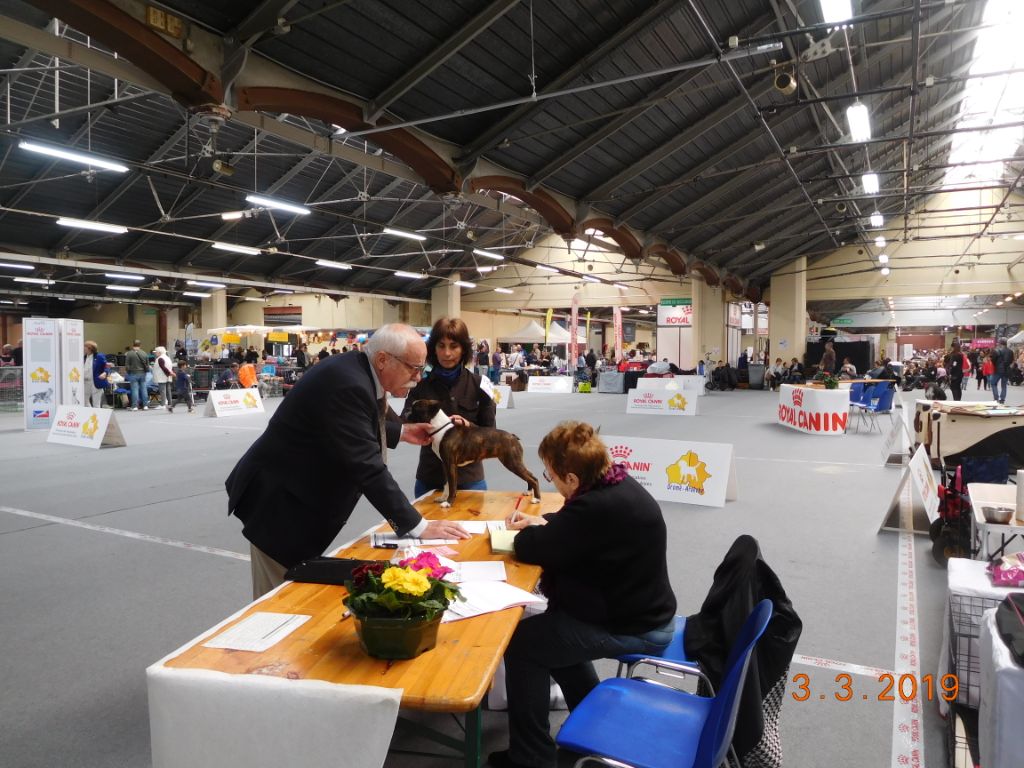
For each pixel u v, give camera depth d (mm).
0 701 2721
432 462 3305
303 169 16391
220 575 4258
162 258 20688
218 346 24625
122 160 13555
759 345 38938
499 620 1721
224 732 1374
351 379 2162
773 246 23578
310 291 25484
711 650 2049
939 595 3865
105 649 3199
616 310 29062
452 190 10922
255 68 7559
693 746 1789
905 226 19953
